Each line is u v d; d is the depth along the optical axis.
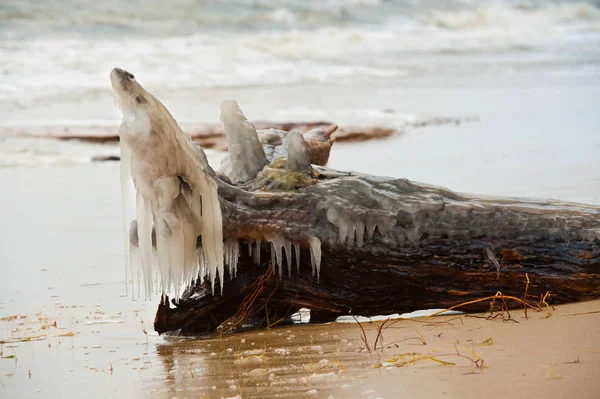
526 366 10.88
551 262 13.82
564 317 13.24
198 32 82.62
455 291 13.96
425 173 28.11
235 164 14.46
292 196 13.76
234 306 14.21
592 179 26.22
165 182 12.96
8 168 31.45
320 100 49.50
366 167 29.61
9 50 64.06
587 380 10.25
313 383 10.88
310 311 14.56
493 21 110.88
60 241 21.05
